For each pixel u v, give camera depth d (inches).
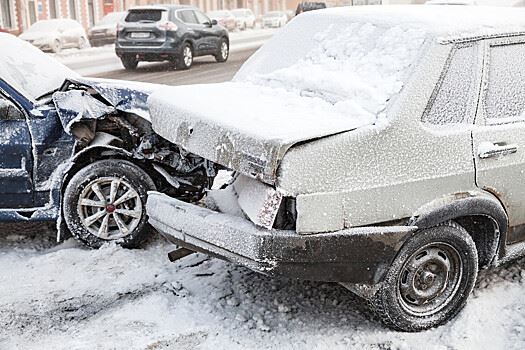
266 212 139.4
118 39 735.7
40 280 189.6
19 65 230.2
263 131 139.6
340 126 141.8
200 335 159.3
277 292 181.6
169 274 193.0
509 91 167.5
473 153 157.1
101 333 160.7
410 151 147.6
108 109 206.5
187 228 155.3
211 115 154.9
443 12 177.0
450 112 155.9
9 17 1251.2
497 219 163.6
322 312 171.0
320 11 198.5
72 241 220.2
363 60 165.5
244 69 201.8
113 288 184.4
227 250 145.6
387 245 146.1
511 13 179.9
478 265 171.9
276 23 1892.2
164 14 733.3
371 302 156.9
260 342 156.4
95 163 206.1
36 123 204.5
